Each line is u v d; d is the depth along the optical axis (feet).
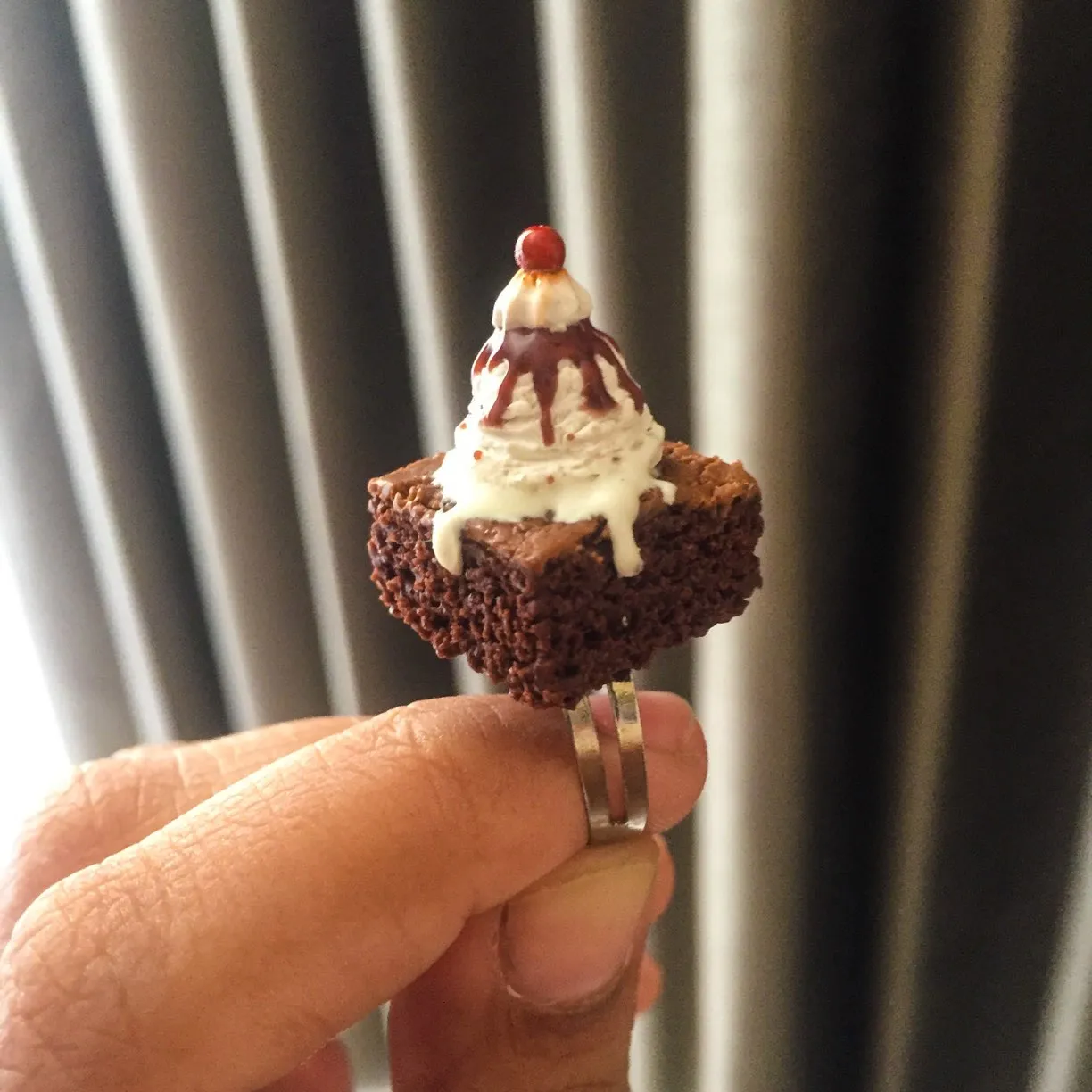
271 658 0.56
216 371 0.49
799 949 0.49
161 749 0.37
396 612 0.31
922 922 0.45
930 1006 0.47
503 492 0.27
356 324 0.47
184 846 0.28
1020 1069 0.46
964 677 0.41
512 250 0.44
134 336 0.53
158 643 0.58
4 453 0.55
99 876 0.27
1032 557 0.39
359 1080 0.61
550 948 0.31
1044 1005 0.44
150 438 0.55
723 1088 0.54
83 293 0.50
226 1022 0.26
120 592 0.57
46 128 0.48
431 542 0.28
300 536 0.54
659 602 0.28
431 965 0.31
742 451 0.42
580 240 0.42
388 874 0.28
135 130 0.45
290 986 0.27
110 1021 0.26
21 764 0.64
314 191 0.45
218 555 0.54
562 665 0.27
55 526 0.57
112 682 0.62
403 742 0.30
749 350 0.40
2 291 0.52
